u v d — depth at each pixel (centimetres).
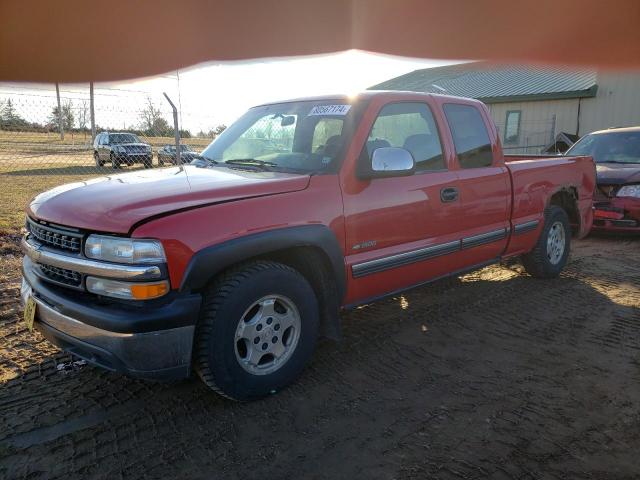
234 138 429
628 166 814
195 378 343
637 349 392
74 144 1270
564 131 1945
